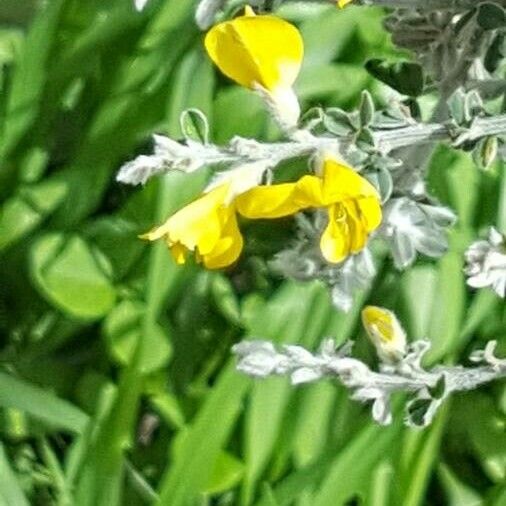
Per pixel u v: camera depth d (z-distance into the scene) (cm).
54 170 30
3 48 29
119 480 26
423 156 16
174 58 28
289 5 28
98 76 29
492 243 16
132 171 14
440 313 27
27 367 29
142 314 27
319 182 14
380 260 27
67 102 30
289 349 17
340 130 15
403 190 17
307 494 26
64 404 27
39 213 28
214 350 28
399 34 17
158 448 29
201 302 28
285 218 28
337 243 15
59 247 28
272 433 26
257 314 26
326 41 28
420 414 17
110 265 28
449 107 16
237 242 15
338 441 26
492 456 28
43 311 29
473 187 27
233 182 15
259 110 28
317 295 26
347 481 25
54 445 30
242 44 15
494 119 16
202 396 28
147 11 28
